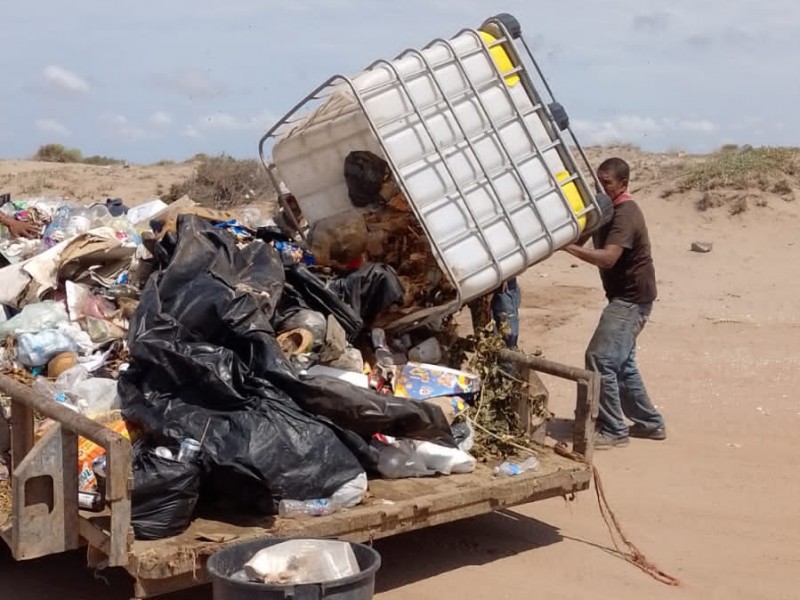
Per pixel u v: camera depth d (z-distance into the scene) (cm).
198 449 467
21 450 480
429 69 593
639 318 808
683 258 1730
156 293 519
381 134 567
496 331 653
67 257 631
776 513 664
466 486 539
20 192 2591
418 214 566
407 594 526
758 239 1809
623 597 528
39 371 576
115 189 2658
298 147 687
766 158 2119
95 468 470
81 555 568
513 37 633
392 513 496
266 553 411
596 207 636
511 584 542
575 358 1112
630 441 826
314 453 485
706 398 949
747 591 541
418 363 612
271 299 541
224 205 2358
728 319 1305
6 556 557
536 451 619
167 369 490
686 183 2069
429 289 616
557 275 1662
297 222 705
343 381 508
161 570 426
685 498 691
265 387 494
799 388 973
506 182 603
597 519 652
